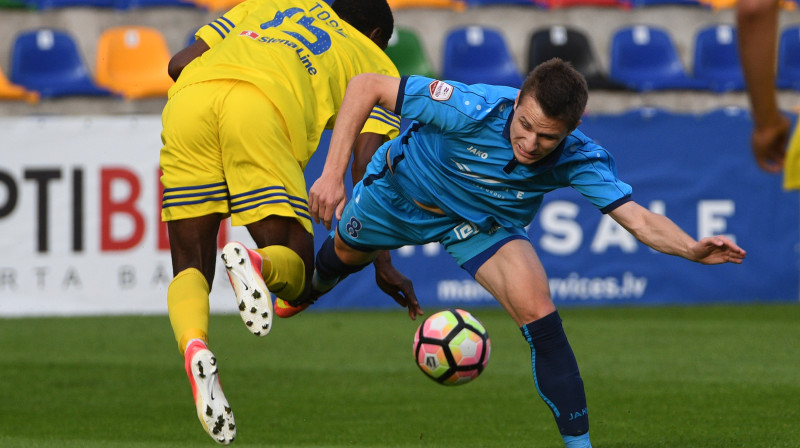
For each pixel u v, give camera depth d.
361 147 16.08
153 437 15.98
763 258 34.59
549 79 11.66
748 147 34.28
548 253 33.66
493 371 22.53
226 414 11.28
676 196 34.06
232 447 14.98
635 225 12.37
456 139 12.95
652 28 45.34
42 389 20.52
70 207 31.41
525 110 11.84
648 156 33.94
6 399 19.45
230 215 15.02
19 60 40.78
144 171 31.75
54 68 41.00
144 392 20.22
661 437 15.47
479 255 13.76
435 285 33.41
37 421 17.33
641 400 18.91
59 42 41.41
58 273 31.44
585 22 45.78
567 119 11.63
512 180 13.05
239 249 11.91
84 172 31.45
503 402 19.00
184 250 14.69
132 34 42.28
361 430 16.52
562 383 12.80
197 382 11.33
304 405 18.81
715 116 34.22
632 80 43.84
